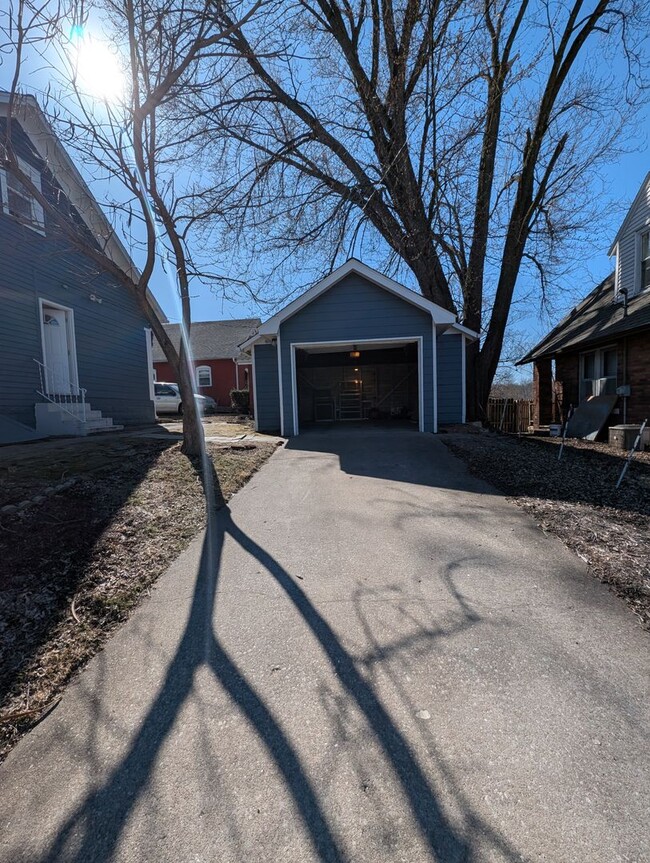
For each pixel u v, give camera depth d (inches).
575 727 78.0
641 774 68.7
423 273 491.2
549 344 550.9
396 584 131.6
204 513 195.6
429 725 79.1
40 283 391.9
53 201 366.9
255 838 60.8
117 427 474.0
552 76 445.7
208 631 110.0
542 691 86.9
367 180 462.3
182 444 292.0
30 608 116.5
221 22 217.0
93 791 68.7
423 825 61.8
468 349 516.4
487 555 150.2
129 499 196.1
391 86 431.2
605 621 110.4
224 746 76.1
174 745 76.7
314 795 66.7
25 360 371.6
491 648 100.4
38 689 91.4
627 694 85.8
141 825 63.2
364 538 168.1
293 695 87.6
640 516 183.5
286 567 144.5
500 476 254.1
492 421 613.6
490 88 447.8
